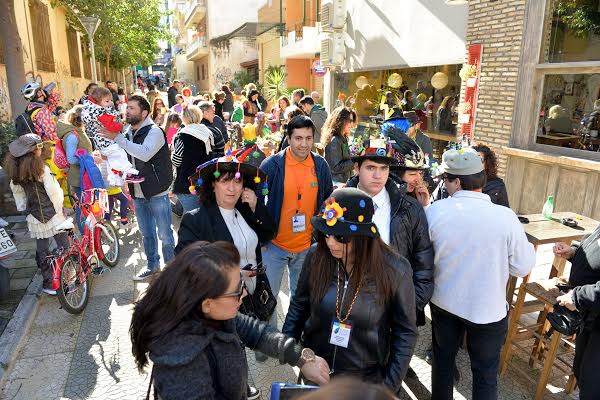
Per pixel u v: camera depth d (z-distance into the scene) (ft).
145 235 15.75
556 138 21.43
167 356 4.32
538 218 13.06
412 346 6.52
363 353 6.39
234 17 105.19
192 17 118.11
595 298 7.18
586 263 7.90
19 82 27.63
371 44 38.45
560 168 20.93
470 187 8.27
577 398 10.11
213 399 4.49
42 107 21.12
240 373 4.92
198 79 144.36
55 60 50.16
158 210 15.25
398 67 34.42
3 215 23.02
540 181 21.99
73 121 17.63
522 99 22.38
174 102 52.85
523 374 10.38
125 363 11.39
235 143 35.81
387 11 35.53
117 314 13.75
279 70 72.74
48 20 47.32
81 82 65.10
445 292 8.21
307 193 10.94
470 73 24.67
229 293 4.65
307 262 6.90
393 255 6.45
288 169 10.86
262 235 9.25
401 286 6.34
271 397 5.31
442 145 32.17
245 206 8.98
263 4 88.12
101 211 16.29
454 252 8.00
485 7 23.85
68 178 18.17
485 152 11.44
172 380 4.38
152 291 4.62
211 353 4.69
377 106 38.83
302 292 7.07
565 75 20.79
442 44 29.04
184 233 8.20
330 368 6.51
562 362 11.06
